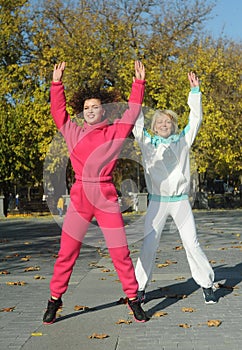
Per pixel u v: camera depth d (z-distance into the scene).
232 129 30.27
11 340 5.26
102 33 29.20
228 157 30.17
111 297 7.14
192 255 6.61
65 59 28.59
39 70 29.89
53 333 5.48
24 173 31.64
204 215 25.86
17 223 23.50
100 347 4.99
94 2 30.27
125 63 28.70
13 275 9.16
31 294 7.49
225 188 51.06
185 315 6.12
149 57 30.03
